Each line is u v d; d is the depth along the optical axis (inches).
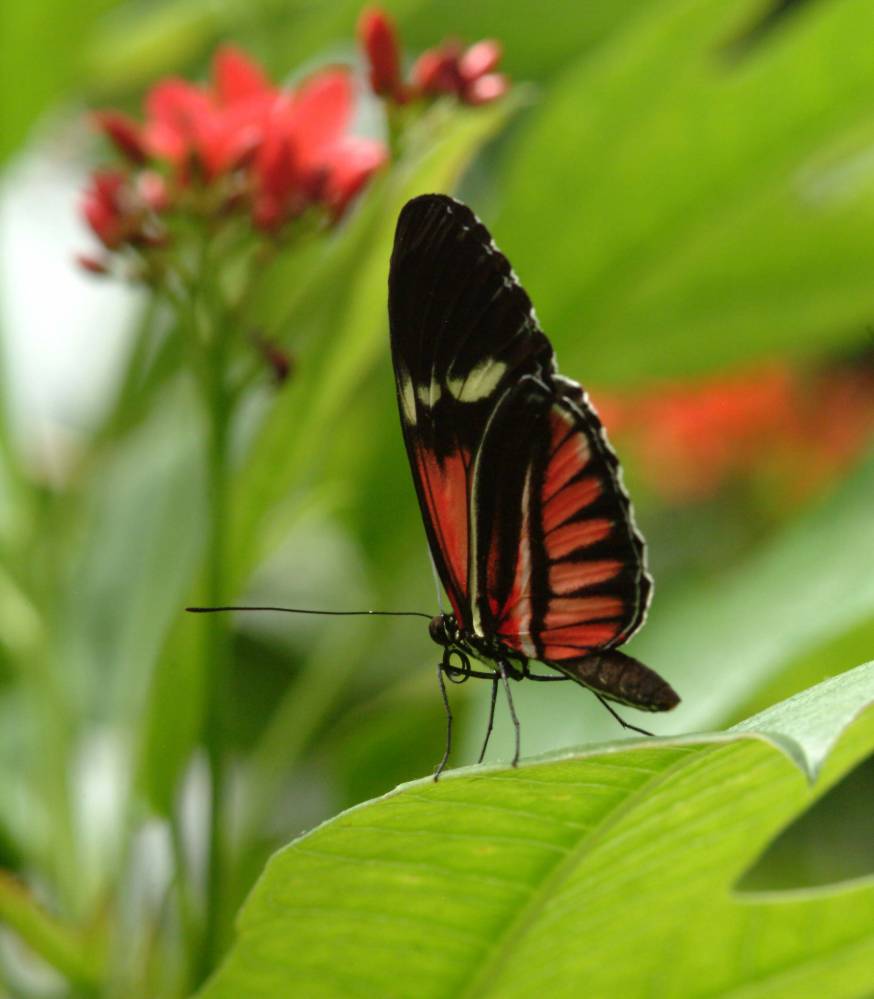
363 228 22.3
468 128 22.4
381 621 23.5
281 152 22.3
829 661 23.0
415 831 20.5
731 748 20.3
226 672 22.2
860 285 23.5
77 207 22.4
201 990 20.9
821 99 23.1
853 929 21.1
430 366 21.8
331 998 20.9
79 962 22.3
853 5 22.8
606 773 20.3
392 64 22.4
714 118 23.1
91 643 23.9
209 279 22.4
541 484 22.0
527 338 21.9
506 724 23.1
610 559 22.0
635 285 23.5
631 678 21.9
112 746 23.5
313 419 22.5
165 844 23.4
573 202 23.3
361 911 20.7
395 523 23.5
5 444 23.6
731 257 23.4
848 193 23.4
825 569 22.9
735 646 22.9
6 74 23.8
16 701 23.6
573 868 20.6
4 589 23.1
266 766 23.1
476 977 20.9
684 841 20.6
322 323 22.4
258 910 20.6
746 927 21.0
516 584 22.2
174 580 23.8
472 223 21.7
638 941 21.0
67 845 22.9
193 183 22.4
